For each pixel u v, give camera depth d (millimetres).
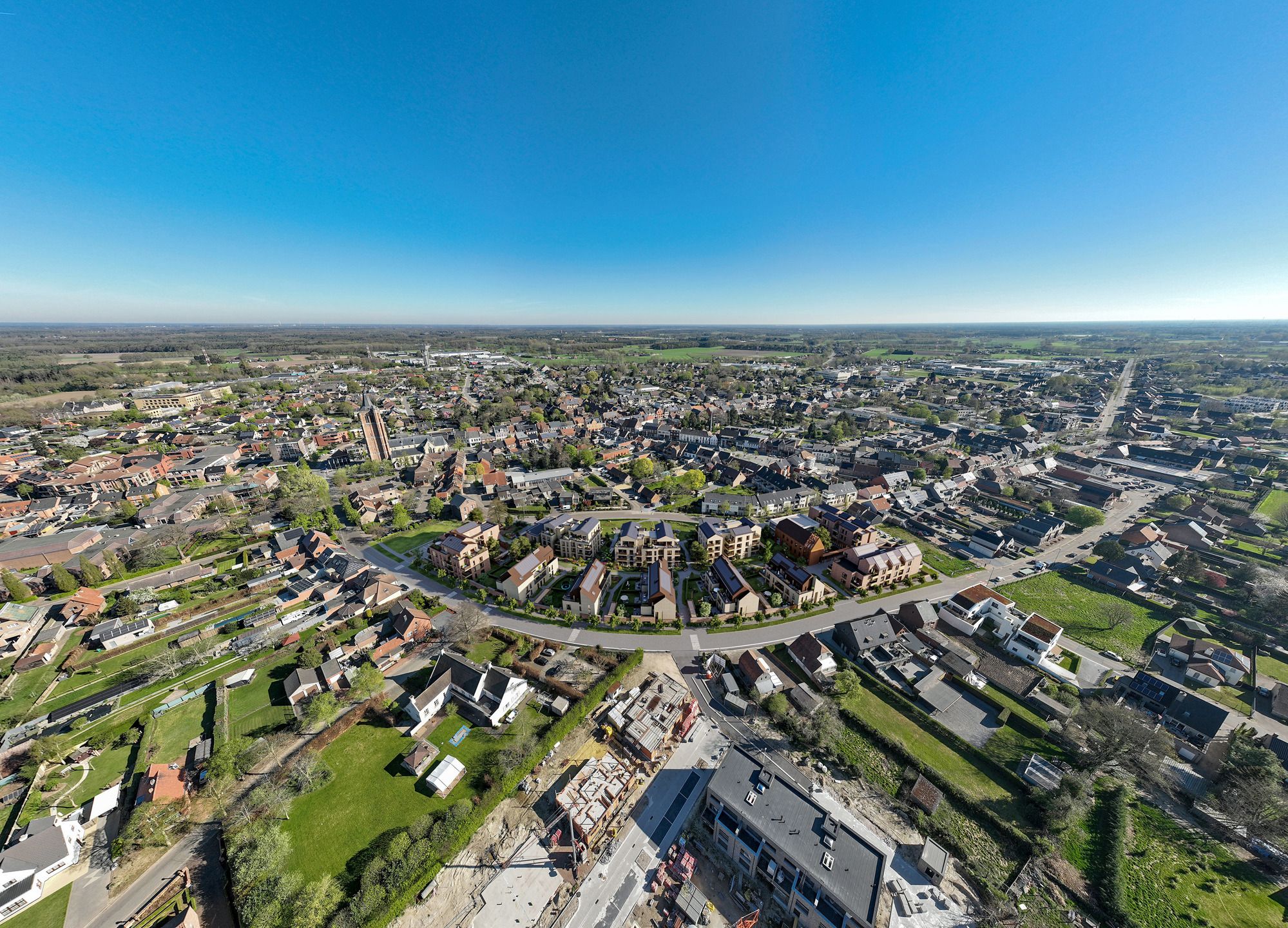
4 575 116688
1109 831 72188
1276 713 90062
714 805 72375
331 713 87688
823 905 59531
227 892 63781
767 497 180000
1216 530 157000
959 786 78500
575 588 119500
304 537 145625
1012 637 108250
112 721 88438
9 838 68875
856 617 119500
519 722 89125
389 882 62344
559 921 61312
